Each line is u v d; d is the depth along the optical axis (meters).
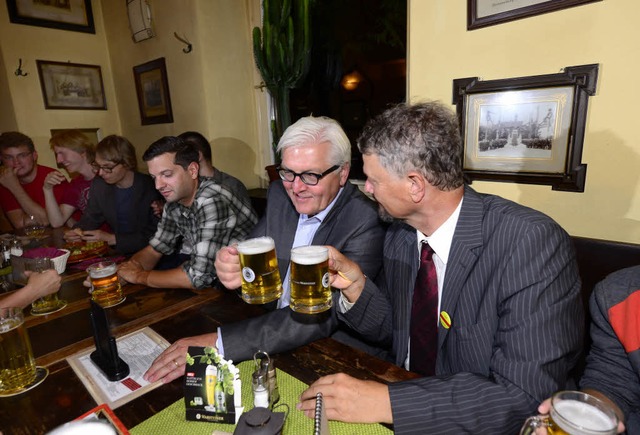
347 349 1.04
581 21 1.42
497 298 0.89
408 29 1.90
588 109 1.46
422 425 0.75
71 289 1.50
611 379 0.90
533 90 1.57
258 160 3.31
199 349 0.81
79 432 0.52
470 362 0.93
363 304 1.14
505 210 0.96
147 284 1.51
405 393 0.78
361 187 2.59
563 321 0.81
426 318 1.06
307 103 2.91
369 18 2.47
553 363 0.79
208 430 0.77
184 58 2.97
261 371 0.83
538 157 1.60
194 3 2.75
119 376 0.93
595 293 0.97
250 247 0.96
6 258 1.71
